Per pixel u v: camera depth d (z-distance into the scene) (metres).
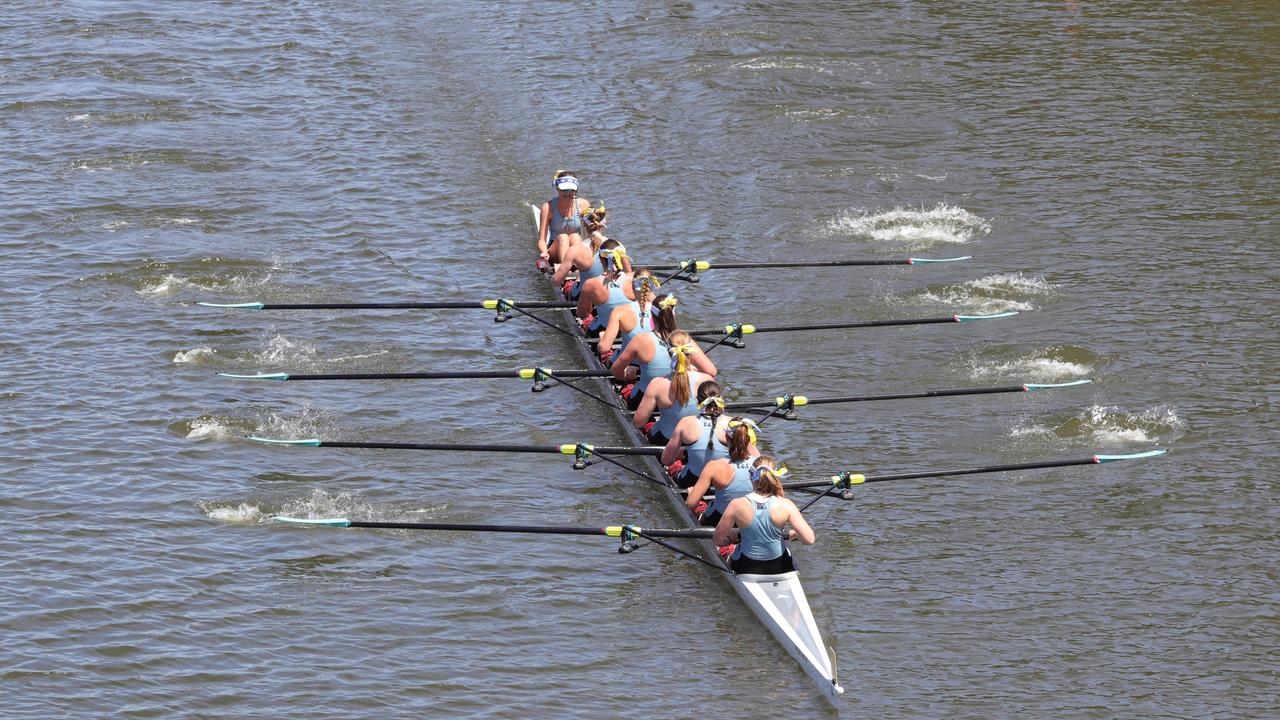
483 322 54.00
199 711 31.19
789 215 64.56
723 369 50.44
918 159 70.94
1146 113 75.94
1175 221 62.38
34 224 60.78
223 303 54.09
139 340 50.62
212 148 71.31
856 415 46.91
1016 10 95.69
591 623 35.53
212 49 87.56
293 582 36.59
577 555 38.75
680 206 65.69
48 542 37.50
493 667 33.47
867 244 61.22
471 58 87.81
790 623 34.44
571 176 54.97
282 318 53.22
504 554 38.59
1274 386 47.72
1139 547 38.75
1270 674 33.38
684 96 80.50
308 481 41.91
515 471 43.38
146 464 42.06
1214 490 41.50
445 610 35.78
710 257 60.00
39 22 91.06
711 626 35.50
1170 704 32.31
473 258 59.69
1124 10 95.00
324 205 64.81
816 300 56.16
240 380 48.03
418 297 55.56
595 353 48.34
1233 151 70.44
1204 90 79.25
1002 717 31.84
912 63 85.38
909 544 39.19
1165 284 56.16
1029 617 35.69
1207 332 51.91
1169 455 43.59
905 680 33.25
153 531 38.50
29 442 42.78
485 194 67.12
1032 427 45.81
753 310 55.31
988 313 54.47
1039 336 52.12
